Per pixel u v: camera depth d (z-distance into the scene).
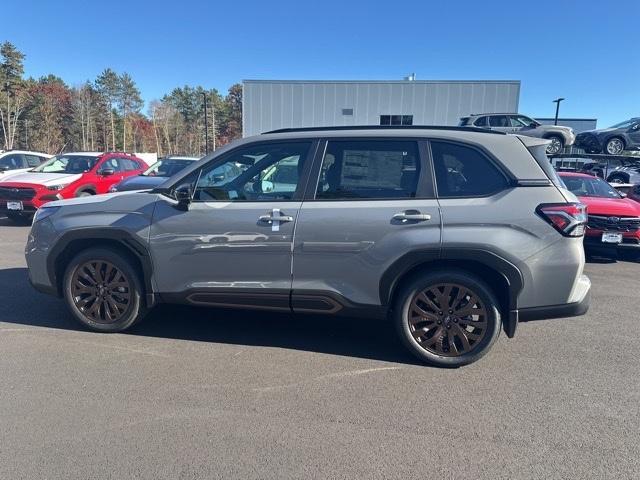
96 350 4.11
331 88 26.72
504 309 3.80
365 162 3.90
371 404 3.30
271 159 4.05
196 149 89.00
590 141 15.73
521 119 17.45
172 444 2.79
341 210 3.82
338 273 3.88
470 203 3.68
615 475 2.58
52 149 71.25
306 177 3.96
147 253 4.18
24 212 10.99
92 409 3.16
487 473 2.58
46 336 4.39
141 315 4.44
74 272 4.41
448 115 26.39
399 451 2.77
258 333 4.62
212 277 4.11
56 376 3.62
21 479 2.47
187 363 3.90
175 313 5.15
